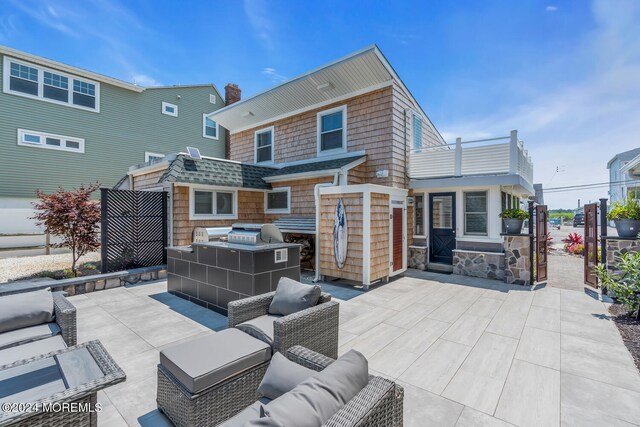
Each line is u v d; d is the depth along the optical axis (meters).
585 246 6.51
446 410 2.42
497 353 3.39
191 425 2.01
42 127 11.41
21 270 7.36
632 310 4.43
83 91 12.40
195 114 15.97
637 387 2.72
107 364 1.99
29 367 2.04
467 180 7.48
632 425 2.24
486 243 7.55
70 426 1.66
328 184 7.32
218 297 4.72
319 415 1.25
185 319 4.42
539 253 6.59
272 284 4.49
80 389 1.69
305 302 3.04
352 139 8.52
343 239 6.38
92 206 7.15
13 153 10.81
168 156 8.13
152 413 2.38
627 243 5.45
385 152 7.86
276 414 1.18
